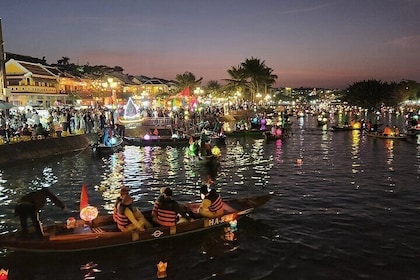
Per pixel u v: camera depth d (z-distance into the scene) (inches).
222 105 3659.0
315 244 420.2
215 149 1010.7
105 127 1337.4
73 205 588.7
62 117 1402.6
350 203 581.3
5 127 1121.4
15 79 2256.4
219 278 347.6
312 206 565.6
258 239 434.9
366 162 992.2
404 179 765.3
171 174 836.0
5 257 388.8
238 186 714.2
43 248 379.9
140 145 1362.0
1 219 524.7
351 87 4704.7
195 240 430.6
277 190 674.8
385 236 442.3
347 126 2116.1
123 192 419.8
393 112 4490.7
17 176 831.1
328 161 1013.2
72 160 1049.5
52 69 2689.5
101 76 3358.8
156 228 418.0
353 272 354.6
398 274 350.0
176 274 355.9
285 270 360.5
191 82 3914.9
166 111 2124.8
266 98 4200.3
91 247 396.2
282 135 1617.9
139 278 350.0
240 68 4028.1
